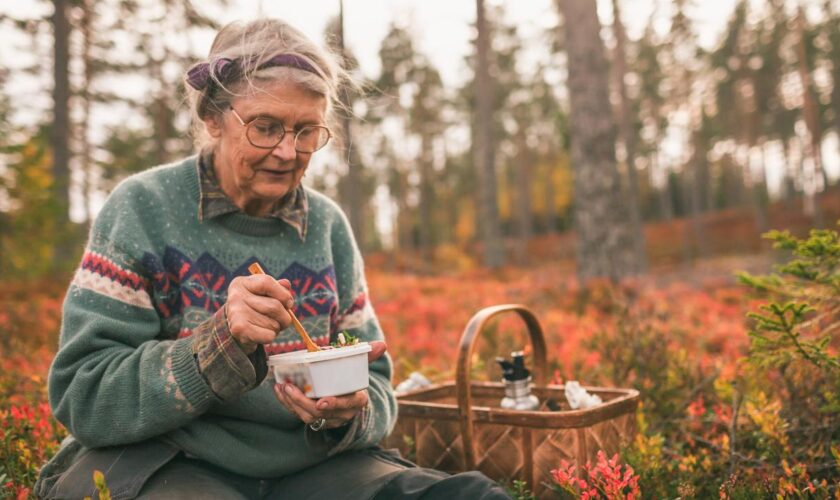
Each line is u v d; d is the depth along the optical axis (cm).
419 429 261
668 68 3791
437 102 4512
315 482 193
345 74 213
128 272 185
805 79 3522
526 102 4500
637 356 363
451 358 525
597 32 1130
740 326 581
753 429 288
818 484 214
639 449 243
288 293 167
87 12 1952
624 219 1110
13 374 369
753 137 4569
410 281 1551
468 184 5916
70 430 180
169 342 176
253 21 193
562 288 1026
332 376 170
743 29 4212
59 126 1778
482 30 2530
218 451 188
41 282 1170
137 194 196
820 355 239
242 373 166
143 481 174
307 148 191
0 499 193
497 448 241
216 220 203
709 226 5003
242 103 184
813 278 252
